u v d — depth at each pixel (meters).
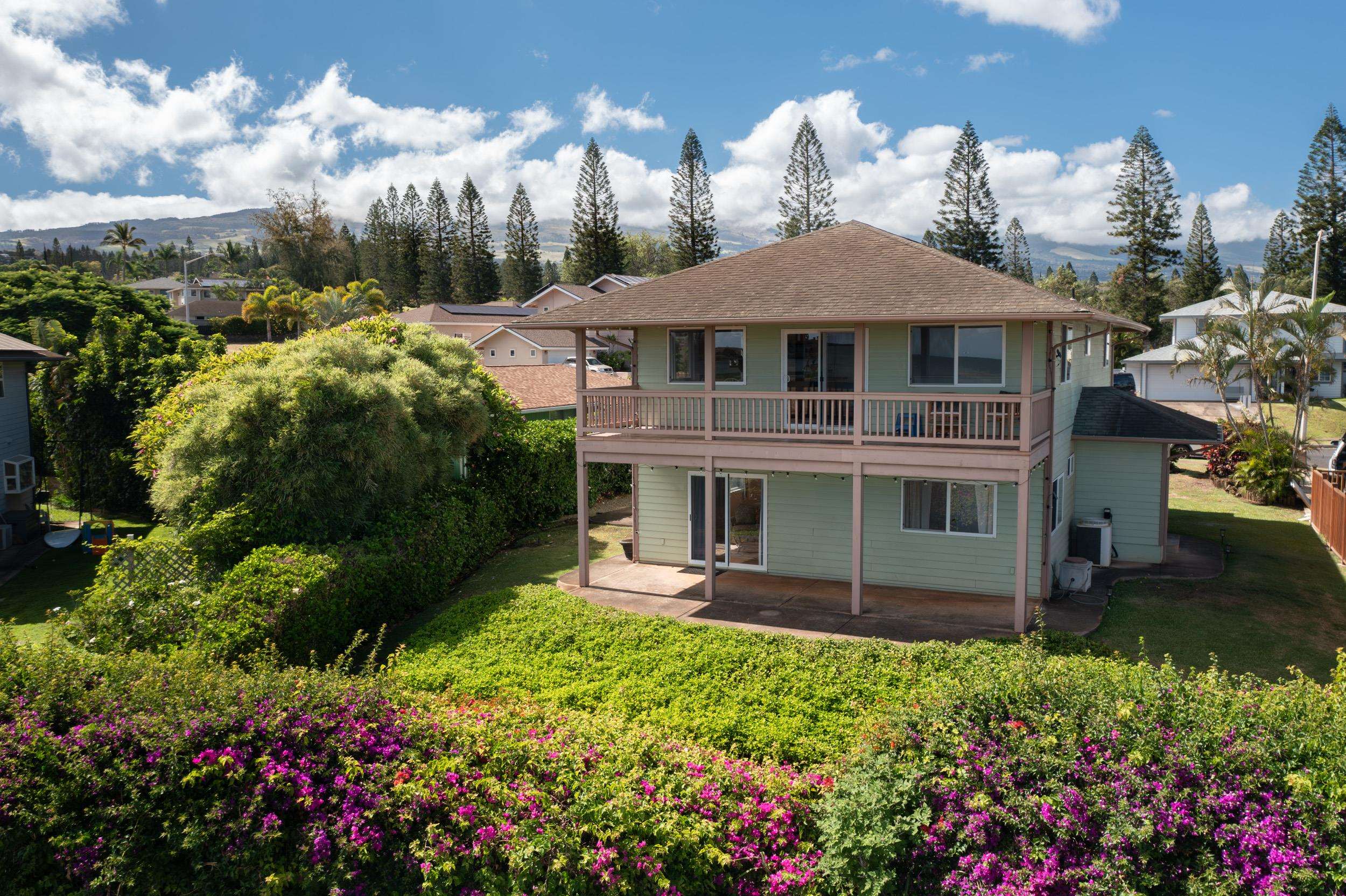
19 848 7.46
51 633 11.26
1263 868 6.54
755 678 11.42
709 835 7.69
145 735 7.94
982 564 16.27
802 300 15.14
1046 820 7.04
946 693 8.51
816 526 17.61
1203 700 7.81
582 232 76.56
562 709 10.70
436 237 96.94
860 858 7.35
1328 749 7.05
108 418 25.45
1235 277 29.89
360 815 7.59
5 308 33.94
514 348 55.34
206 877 7.49
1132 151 60.22
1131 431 18.38
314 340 19.73
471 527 19.31
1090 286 91.56
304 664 12.83
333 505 16.44
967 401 14.18
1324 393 46.84
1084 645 12.44
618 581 17.81
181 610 12.27
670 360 18.20
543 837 7.32
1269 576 17.39
